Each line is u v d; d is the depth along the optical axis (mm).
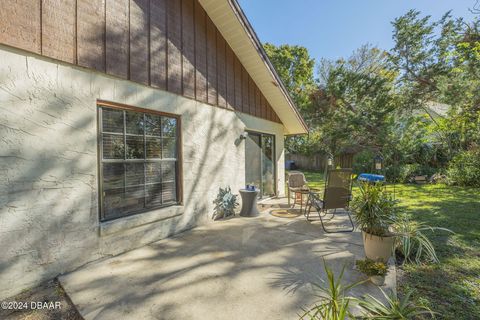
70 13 2832
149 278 2623
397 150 11609
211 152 5074
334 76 16219
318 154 17203
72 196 2822
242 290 2379
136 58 3600
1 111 2312
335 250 3379
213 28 5184
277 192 8008
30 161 2490
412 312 1819
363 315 1869
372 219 2873
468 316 2012
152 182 3910
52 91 2666
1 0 2320
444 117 11297
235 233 4211
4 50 2336
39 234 2541
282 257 3162
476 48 8844
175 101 4250
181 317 1982
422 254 3191
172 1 4223
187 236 4070
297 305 2135
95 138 3066
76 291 2369
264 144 7449
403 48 12945
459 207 5805
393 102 13453
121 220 3332
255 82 6680
